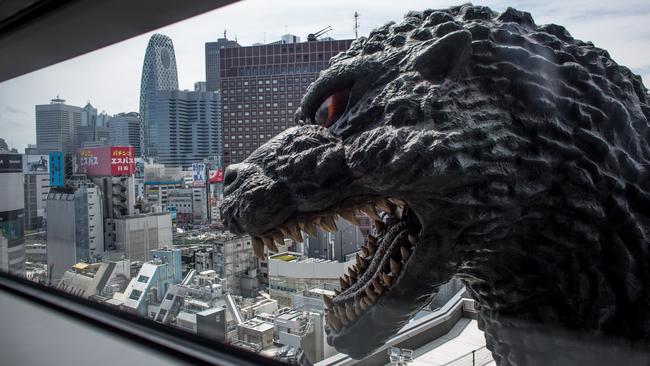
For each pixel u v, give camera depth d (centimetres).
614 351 65
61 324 195
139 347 163
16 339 183
